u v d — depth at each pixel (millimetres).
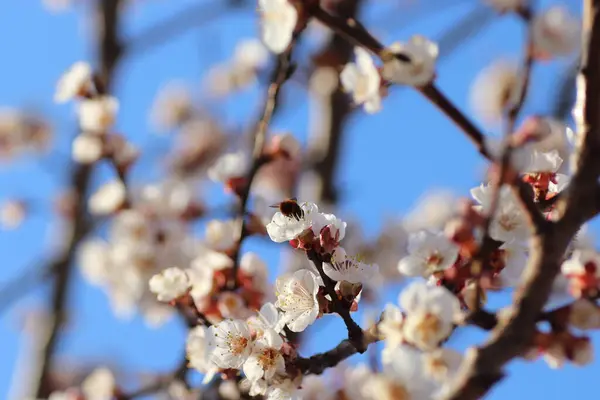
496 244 1148
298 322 1167
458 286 1157
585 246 1316
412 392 1132
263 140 1292
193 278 1279
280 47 1234
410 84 1188
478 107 1603
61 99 1473
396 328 1139
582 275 1166
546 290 1103
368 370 1327
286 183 2264
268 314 1185
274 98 1270
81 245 2004
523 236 1146
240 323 1182
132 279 1673
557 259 1104
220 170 1360
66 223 2080
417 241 1164
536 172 1160
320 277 1177
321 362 1167
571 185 1109
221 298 1262
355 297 1177
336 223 1177
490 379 1102
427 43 1194
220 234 1353
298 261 1529
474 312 1127
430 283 1161
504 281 1165
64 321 1986
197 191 1750
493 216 1138
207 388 1369
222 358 1174
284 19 1228
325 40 1930
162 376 1472
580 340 1116
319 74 1931
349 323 1165
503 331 1104
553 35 1183
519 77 1152
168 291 1259
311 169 1896
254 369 1169
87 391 1597
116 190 1681
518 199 1109
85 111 1546
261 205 1312
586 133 1110
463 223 1162
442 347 1147
